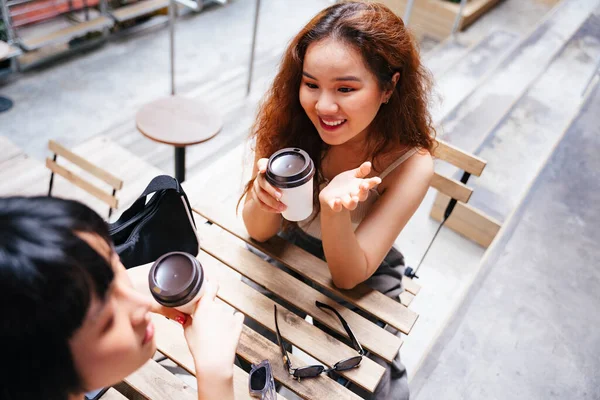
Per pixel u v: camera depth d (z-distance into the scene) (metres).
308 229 1.40
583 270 1.80
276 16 6.15
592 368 1.52
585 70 3.47
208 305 0.82
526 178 2.63
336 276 1.18
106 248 0.54
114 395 0.99
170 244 1.21
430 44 5.18
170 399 0.99
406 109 1.20
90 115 4.46
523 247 1.86
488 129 2.95
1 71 4.77
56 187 3.22
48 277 0.44
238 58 5.36
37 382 0.47
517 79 3.47
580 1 4.51
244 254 1.29
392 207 1.24
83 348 0.50
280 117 1.30
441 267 2.49
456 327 1.59
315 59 1.04
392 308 1.21
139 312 0.58
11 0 4.61
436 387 1.45
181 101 3.42
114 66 5.06
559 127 2.91
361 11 1.06
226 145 4.24
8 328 0.43
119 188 2.50
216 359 0.77
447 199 2.58
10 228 0.45
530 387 1.47
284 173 0.98
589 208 2.03
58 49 5.10
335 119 1.09
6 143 3.43
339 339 1.24
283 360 1.07
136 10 5.36
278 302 1.43
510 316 1.64
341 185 1.02
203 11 6.05
